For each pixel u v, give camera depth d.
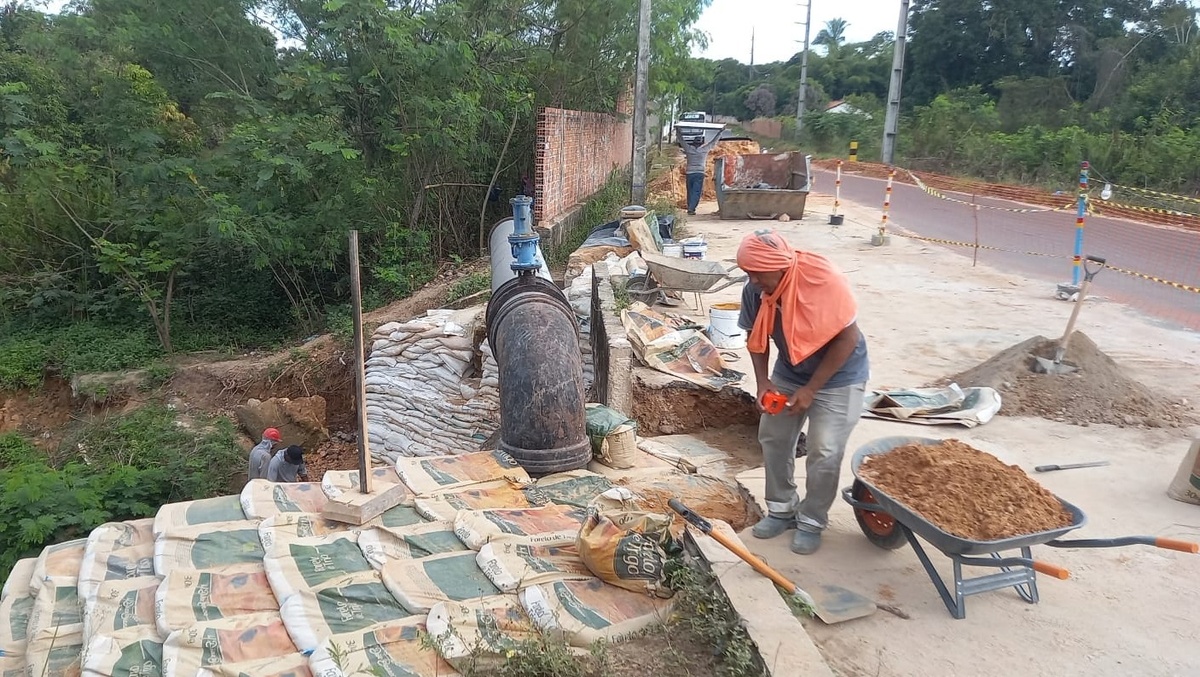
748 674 3.10
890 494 3.66
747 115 76.56
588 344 8.80
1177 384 6.57
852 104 50.66
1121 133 23.52
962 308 9.23
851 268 11.63
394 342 9.59
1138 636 3.41
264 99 13.16
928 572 3.62
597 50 17.94
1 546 6.91
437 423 9.15
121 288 13.21
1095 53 33.91
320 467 9.64
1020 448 5.40
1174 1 33.38
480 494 4.81
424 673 3.16
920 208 19.20
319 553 3.99
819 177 28.91
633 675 3.20
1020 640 3.39
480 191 15.71
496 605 3.58
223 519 4.38
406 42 11.72
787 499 4.25
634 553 3.72
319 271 14.12
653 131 35.56
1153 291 10.05
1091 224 15.98
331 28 11.42
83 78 13.97
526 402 5.34
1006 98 34.12
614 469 5.62
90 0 12.92
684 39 23.03
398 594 3.64
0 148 13.31
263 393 10.97
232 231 11.20
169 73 13.20
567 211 15.11
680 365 7.05
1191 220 15.82
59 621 3.58
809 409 3.90
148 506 7.98
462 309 10.32
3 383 11.80
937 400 6.15
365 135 13.52
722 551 3.84
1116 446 5.42
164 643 3.30
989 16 37.47
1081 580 3.86
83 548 4.17
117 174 13.33
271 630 3.41
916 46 41.44
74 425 10.95
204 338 13.16
